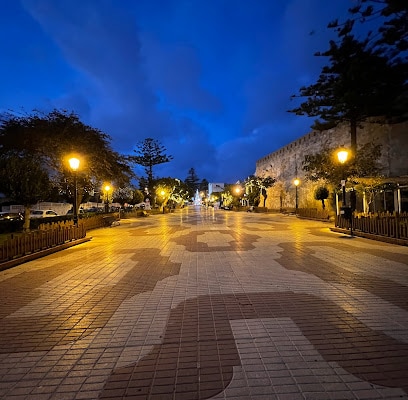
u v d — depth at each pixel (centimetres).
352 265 766
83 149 1933
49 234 1103
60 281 673
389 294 530
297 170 3994
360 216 1425
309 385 275
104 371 308
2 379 297
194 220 2889
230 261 855
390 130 2433
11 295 577
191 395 266
